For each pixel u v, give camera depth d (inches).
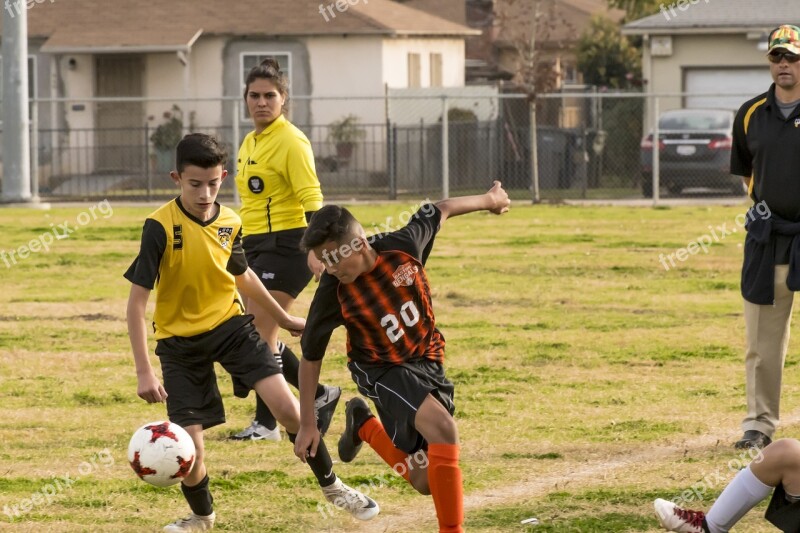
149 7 2425.0
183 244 413.1
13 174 1806.1
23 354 757.9
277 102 561.0
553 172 2070.6
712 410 597.0
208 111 2374.5
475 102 2257.6
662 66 2266.2
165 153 2267.5
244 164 564.7
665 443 533.0
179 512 441.1
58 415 599.8
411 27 2415.1
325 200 1923.0
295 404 417.4
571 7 3462.1
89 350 773.3
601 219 1609.3
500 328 839.1
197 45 2378.2
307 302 964.6
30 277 1111.6
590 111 2212.1
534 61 1979.6
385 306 374.3
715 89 2251.5
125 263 1208.8
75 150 2353.6
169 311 420.5
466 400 622.8
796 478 356.8
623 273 1110.4
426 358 385.4
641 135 2107.5
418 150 2140.7
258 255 562.6
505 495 456.1
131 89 2411.4
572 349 761.0
